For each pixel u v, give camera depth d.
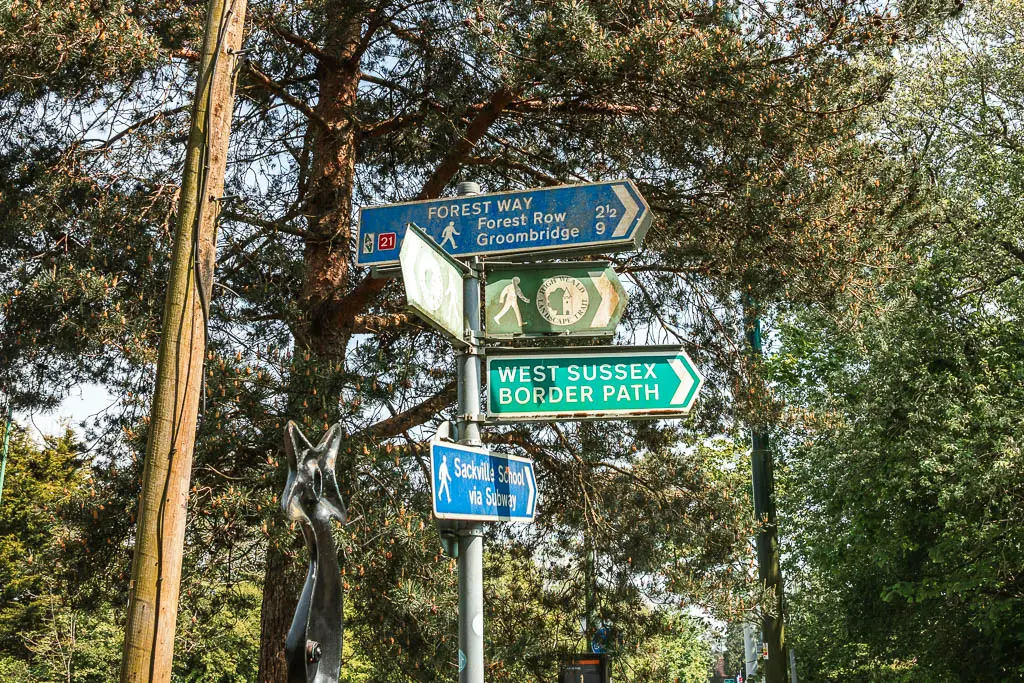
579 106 11.59
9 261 10.14
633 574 12.69
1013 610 19.36
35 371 11.16
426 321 4.00
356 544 9.25
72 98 10.16
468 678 3.93
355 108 12.48
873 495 19.73
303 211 12.26
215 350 10.41
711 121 10.65
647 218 4.45
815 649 25.33
